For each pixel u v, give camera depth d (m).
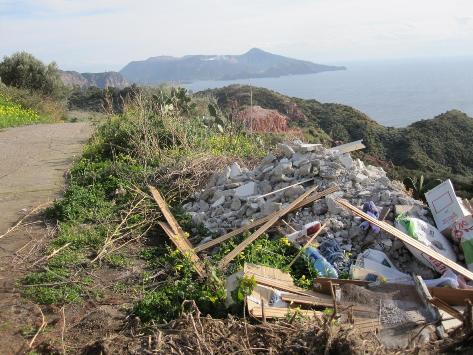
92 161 9.92
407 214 6.13
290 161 7.49
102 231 6.49
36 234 6.52
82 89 37.50
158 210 7.23
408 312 4.38
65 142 12.96
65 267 5.57
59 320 4.57
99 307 4.79
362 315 4.38
